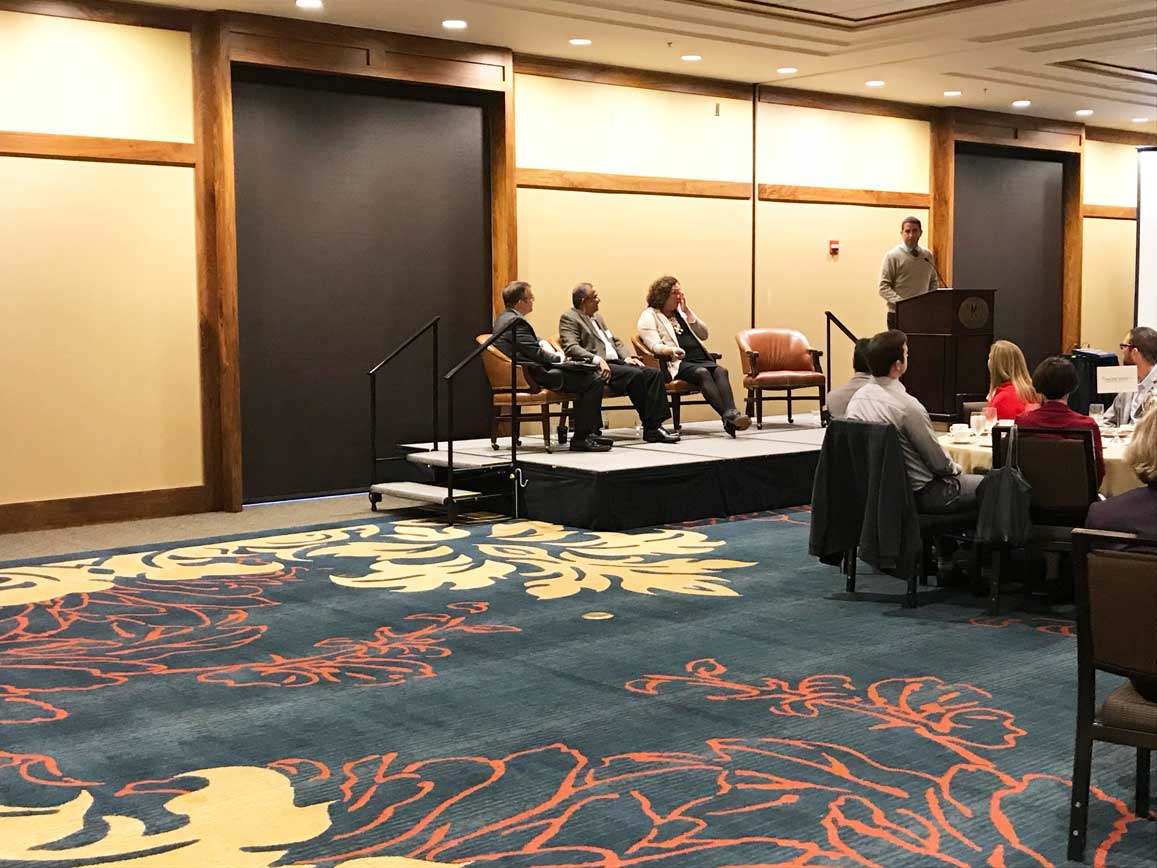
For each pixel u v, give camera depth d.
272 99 8.73
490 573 6.46
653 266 10.93
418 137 9.52
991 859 3.05
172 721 4.17
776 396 11.54
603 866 3.03
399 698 4.39
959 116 13.17
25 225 7.68
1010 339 14.30
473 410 10.01
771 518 8.14
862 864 3.03
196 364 8.40
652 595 5.95
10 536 7.59
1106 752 3.81
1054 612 5.57
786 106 11.78
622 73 10.55
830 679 4.59
